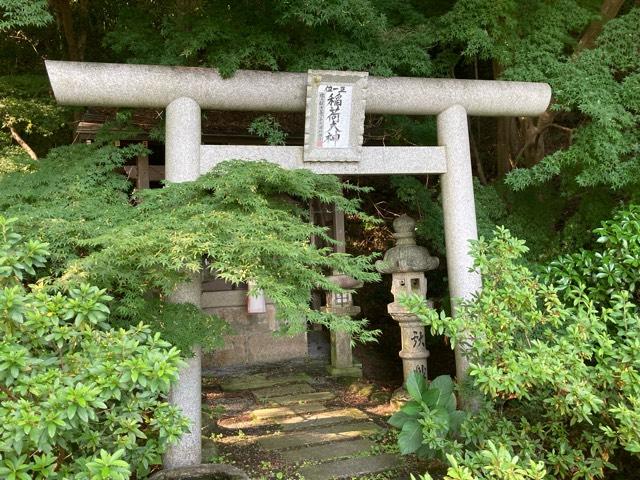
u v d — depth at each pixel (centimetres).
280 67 509
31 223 350
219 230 321
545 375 270
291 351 861
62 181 431
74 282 288
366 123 688
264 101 444
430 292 830
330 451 456
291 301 307
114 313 338
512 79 541
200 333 360
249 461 438
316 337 933
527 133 767
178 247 292
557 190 681
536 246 631
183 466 382
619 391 287
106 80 396
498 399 354
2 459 206
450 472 237
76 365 240
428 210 675
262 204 364
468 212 504
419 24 572
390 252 605
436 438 337
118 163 461
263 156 443
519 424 343
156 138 484
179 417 283
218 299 831
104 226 354
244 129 652
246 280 303
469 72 862
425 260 592
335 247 816
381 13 536
